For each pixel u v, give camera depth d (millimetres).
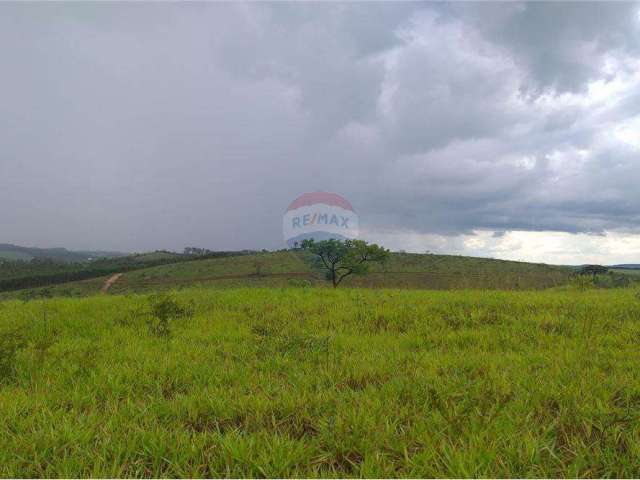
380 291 13961
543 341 6113
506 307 9164
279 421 3344
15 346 5336
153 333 7359
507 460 2654
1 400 3838
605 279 23562
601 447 2865
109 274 129625
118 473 2592
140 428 3191
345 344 6156
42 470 2736
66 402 3967
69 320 8531
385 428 3098
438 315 8477
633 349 5508
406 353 5477
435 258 105688
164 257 192125
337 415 3279
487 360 4988
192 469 2623
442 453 2787
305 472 2611
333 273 50875
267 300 11359
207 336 7008
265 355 5500
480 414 3268
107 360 5492
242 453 2766
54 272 137625
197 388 4184
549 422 3211
